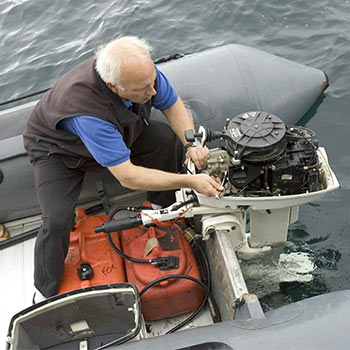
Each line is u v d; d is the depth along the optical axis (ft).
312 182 6.32
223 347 4.69
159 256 7.06
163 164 8.11
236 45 10.77
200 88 9.76
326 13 14.39
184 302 7.00
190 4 15.64
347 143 10.79
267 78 10.39
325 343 4.41
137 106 6.69
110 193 9.06
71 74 6.64
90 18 16.06
